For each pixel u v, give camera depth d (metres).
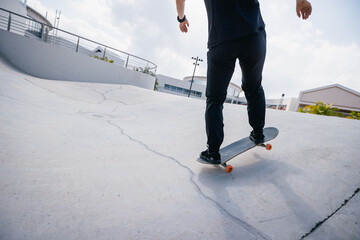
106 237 0.69
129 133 2.32
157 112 4.32
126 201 0.92
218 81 1.21
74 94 5.59
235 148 1.48
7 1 11.81
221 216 0.89
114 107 4.79
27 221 0.70
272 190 1.10
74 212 0.79
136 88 8.05
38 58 8.15
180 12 1.58
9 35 7.80
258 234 0.79
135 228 0.75
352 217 0.84
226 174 1.32
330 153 1.45
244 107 4.48
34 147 1.38
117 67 9.88
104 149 1.62
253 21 1.08
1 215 0.70
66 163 1.23
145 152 1.68
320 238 0.76
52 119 2.37
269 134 1.58
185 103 5.28
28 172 1.03
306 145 1.66
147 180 1.17
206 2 1.22
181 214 0.88
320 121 2.50
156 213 0.86
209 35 1.23
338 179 1.11
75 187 0.98
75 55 8.77
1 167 1.02
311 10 1.20
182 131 2.60
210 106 1.24
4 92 3.10
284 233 0.80
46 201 0.83
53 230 0.68
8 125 1.72
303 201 0.98
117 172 1.22
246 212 0.93
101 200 0.90
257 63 1.19
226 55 1.14
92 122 2.69
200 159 1.31
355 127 2.06
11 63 7.83
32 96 3.63
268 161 1.45
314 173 1.21
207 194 1.07
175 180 1.21
